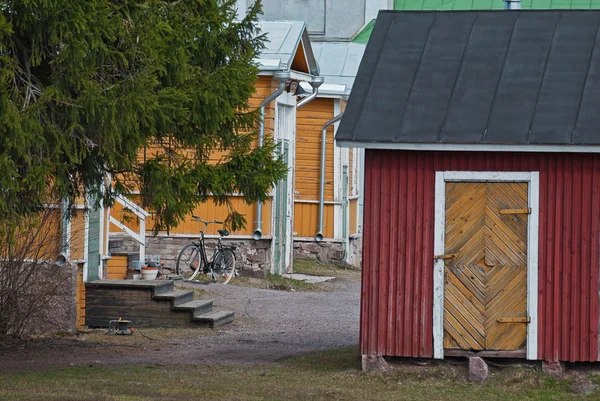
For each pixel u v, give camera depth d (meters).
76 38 13.37
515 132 15.05
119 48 14.23
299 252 38.12
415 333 15.70
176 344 20.08
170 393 14.16
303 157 37.72
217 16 16.08
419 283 15.72
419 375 15.59
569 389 15.01
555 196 15.38
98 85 13.68
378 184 15.82
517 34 16.78
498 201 15.55
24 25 13.22
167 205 16.08
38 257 19.89
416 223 15.72
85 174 16.16
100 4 13.59
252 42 17.25
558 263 15.36
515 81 15.94
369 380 15.57
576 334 15.29
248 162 17.03
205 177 16.67
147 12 14.55
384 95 16.03
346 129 15.52
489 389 15.03
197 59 16.33
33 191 14.07
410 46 16.86
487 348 15.54
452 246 15.64
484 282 15.57
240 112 17.17
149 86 14.02
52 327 20.81
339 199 38.31
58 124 13.99
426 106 15.74
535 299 15.41
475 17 17.25
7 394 13.49
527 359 15.48
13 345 19.22
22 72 13.77
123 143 14.63
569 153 15.32
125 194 16.64
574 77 15.84
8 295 19.42
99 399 13.33
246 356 18.53
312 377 15.97
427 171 15.71
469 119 15.38
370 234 15.84
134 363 17.48
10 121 12.69
